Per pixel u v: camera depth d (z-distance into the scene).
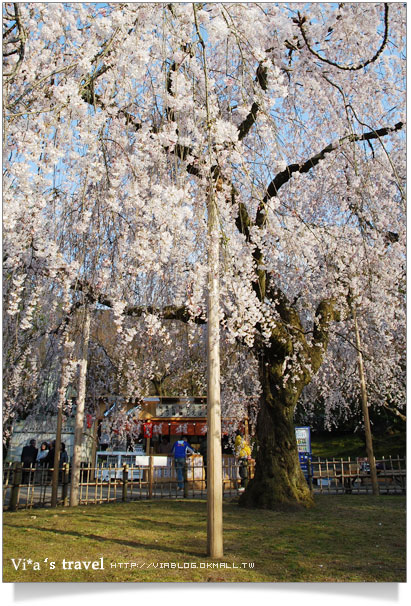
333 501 8.28
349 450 18.03
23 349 7.66
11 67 4.10
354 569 4.00
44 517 6.60
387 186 7.15
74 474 8.16
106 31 3.98
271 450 7.51
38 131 4.31
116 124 4.69
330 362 10.50
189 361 10.23
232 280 4.80
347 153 6.77
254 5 5.33
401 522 6.07
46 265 4.96
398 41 6.11
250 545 4.78
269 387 7.70
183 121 4.88
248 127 5.78
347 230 7.37
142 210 4.39
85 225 4.42
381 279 7.35
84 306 6.11
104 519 6.41
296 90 6.75
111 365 11.24
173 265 5.20
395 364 10.50
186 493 9.73
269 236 5.67
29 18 4.24
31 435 13.34
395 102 6.78
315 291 8.33
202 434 12.87
